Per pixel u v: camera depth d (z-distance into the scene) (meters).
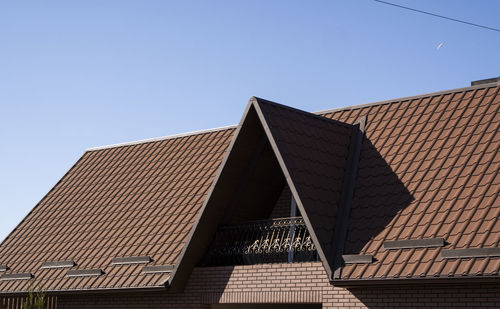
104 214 21.98
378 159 17.89
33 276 21.08
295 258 17.28
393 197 16.62
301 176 16.84
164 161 22.89
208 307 18.14
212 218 18.33
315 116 18.67
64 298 20.73
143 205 21.28
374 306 15.43
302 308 19.88
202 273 18.20
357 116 19.80
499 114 17.19
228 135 22.34
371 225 16.25
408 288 15.09
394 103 19.55
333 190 17.34
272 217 19.27
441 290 14.67
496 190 15.21
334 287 16.03
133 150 24.56
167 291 18.14
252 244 17.88
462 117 17.77
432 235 15.01
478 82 21.25
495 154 16.12
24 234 23.33
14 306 21.22
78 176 24.86
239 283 17.48
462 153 16.69
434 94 19.02
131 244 19.92
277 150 16.84
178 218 19.80
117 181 23.28
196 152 22.36
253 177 18.59
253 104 17.59
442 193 15.95
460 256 14.20
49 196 24.66
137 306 19.20
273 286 16.92
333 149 18.30
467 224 14.82
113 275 19.25
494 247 13.90
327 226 16.48
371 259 15.33
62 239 21.97
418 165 17.06
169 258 18.59
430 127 18.03
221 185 18.12
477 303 14.18
